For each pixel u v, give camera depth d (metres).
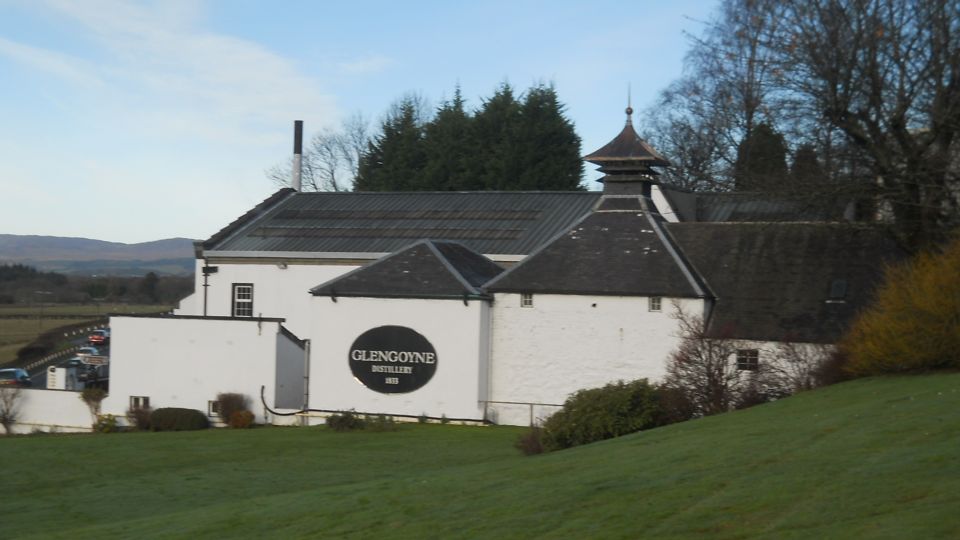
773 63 29.44
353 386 36.09
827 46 28.02
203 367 39.00
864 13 27.67
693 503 13.00
